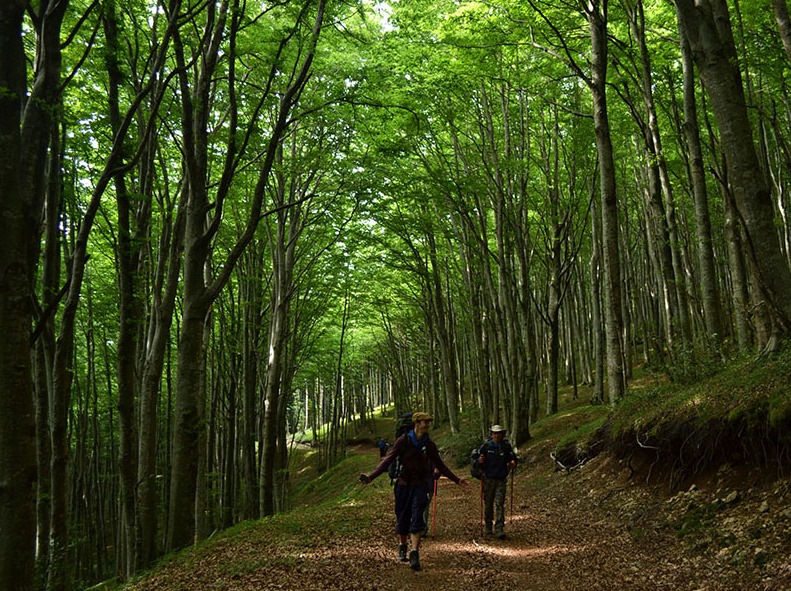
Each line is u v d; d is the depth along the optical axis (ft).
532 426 68.74
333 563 22.12
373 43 47.09
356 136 55.52
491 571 21.31
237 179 53.01
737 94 23.41
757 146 59.00
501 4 46.39
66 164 33.32
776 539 17.70
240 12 30.19
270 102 46.65
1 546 13.29
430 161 67.62
